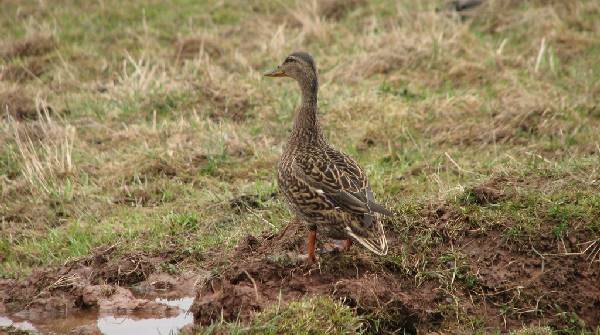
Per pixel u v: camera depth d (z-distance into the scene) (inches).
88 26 807.7
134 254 446.9
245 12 836.6
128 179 547.5
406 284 389.1
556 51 718.5
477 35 753.6
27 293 420.2
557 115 591.8
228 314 369.4
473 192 436.5
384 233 395.5
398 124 594.2
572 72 674.8
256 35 782.5
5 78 709.3
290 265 389.4
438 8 805.2
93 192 533.0
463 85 661.3
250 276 384.2
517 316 383.6
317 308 358.6
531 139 570.6
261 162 556.1
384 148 574.6
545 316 384.5
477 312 382.6
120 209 513.3
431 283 390.3
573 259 400.2
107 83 694.5
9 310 412.8
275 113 623.8
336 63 706.8
